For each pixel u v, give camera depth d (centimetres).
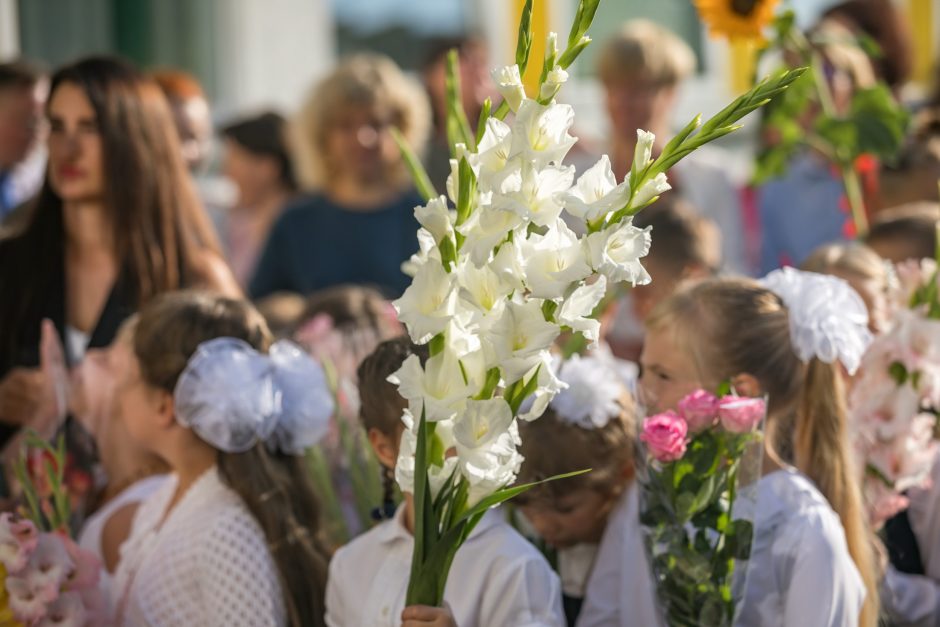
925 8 1163
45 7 952
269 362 397
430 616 270
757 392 364
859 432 406
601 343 475
